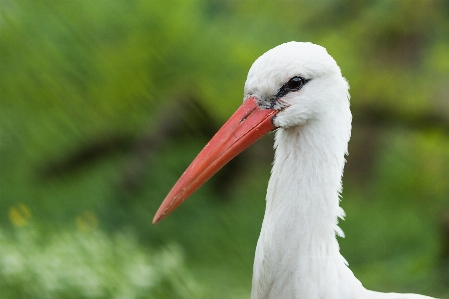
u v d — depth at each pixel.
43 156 12.68
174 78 12.75
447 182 13.23
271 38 13.66
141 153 11.88
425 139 12.79
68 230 9.12
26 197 11.88
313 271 4.50
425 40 12.86
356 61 12.88
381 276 10.17
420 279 9.78
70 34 12.99
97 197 11.91
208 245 11.37
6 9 12.45
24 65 12.81
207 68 12.73
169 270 7.98
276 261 4.55
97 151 12.52
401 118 11.88
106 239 8.91
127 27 13.12
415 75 12.58
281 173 4.60
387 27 12.73
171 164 12.36
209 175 4.68
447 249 9.97
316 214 4.50
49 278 7.21
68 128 12.91
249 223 11.97
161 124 11.86
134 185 11.86
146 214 11.67
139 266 7.94
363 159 12.55
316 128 4.49
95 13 13.17
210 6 14.34
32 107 13.07
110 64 12.81
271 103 4.53
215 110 12.07
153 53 12.77
